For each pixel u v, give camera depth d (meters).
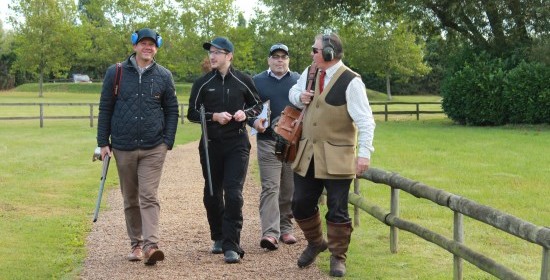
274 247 6.40
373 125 5.21
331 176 5.26
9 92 62.00
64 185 10.69
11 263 6.04
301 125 5.47
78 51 58.56
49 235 7.17
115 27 55.31
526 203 8.99
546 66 24.58
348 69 5.32
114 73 5.87
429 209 8.48
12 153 15.37
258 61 49.38
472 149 15.93
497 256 6.43
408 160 13.68
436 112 30.61
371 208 6.79
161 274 5.62
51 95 55.97
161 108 5.98
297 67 46.56
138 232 6.12
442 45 29.08
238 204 5.96
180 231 7.37
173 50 51.47
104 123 5.90
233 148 6.02
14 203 9.05
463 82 25.94
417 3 26.39
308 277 5.52
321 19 30.19
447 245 5.27
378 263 6.02
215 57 6.05
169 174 12.28
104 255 6.33
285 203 6.75
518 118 25.31
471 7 25.86
